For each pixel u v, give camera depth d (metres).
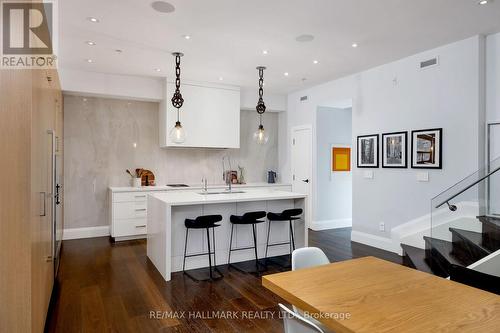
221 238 4.40
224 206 4.41
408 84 4.71
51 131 2.76
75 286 3.55
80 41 4.08
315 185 6.57
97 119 5.91
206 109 6.21
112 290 3.45
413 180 4.66
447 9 3.23
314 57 4.70
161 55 4.63
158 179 6.41
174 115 5.93
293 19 3.46
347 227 6.86
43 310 2.44
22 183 1.85
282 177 7.57
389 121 5.00
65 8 3.19
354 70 5.40
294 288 1.67
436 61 4.34
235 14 3.33
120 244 5.36
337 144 6.82
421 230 4.51
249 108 7.09
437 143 4.33
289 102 7.33
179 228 4.12
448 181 4.23
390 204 5.00
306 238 4.68
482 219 3.35
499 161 3.25
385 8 3.21
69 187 5.71
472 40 3.97
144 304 3.12
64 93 5.55
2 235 1.82
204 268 4.23
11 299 1.83
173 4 3.12
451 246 3.72
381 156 5.12
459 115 4.11
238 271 4.11
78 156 5.77
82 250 4.98
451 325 1.28
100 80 5.56
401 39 4.04
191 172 6.73
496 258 3.04
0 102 1.82
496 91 3.86
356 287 1.69
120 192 5.52
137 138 6.22
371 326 1.27
